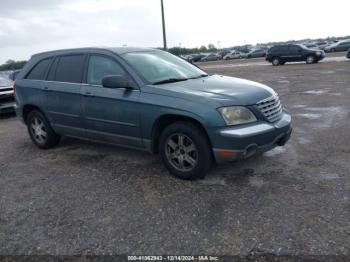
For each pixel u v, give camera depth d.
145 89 4.87
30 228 3.77
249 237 3.33
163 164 5.13
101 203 4.23
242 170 4.93
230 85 4.89
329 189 4.20
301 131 6.87
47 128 6.48
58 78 6.12
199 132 4.46
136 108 4.89
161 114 4.64
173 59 5.95
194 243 3.31
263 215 3.70
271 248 3.15
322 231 3.35
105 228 3.66
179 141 4.67
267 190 4.27
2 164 6.01
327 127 7.06
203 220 3.68
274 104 4.78
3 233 3.70
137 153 6.04
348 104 9.34
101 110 5.35
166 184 4.64
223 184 4.52
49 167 5.68
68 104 5.86
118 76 4.93
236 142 4.25
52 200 4.41
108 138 5.46
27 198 4.52
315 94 11.59
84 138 5.92
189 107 4.40
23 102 6.69
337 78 15.94
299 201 3.95
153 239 3.41
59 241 3.48
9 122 10.30
